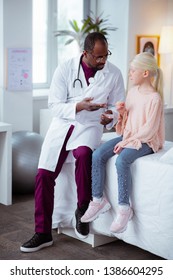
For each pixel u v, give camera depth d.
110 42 6.61
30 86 5.55
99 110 3.68
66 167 3.79
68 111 3.52
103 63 3.54
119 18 6.46
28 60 5.48
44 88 6.48
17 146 4.96
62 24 6.52
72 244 3.74
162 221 3.13
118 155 3.35
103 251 3.62
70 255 3.53
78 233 3.66
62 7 6.48
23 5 5.38
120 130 3.50
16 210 4.55
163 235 3.14
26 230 4.02
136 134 3.33
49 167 3.61
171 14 6.75
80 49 6.14
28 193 5.12
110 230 3.33
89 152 3.56
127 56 6.42
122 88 3.74
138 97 3.38
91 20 6.40
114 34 6.56
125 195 3.28
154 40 6.67
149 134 3.31
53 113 3.62
